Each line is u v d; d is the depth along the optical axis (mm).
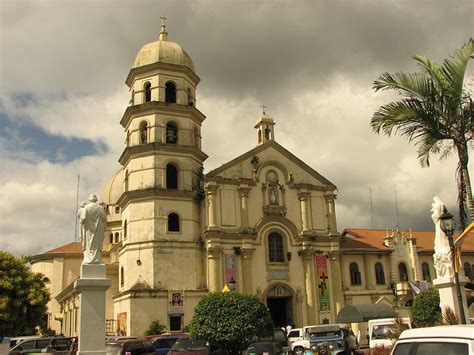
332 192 53969
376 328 30469
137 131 51594
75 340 32188
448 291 20078
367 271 56031
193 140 52438
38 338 32469
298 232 51594
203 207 50469
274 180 52500
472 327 8367
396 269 57125
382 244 58469
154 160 49969
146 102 51719
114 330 49031
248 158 52031
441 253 20531
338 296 51000
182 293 46469
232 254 48688
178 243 48375
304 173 53844
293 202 52594
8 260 48562
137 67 52750
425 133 20656
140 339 31672
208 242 48125
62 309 73562
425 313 30609
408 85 20516
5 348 31625
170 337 31953
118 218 71500
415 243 58719
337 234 52625
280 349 28359
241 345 32062
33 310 49469
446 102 20172
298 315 49375
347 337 34188
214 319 31922
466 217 20125
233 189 50594
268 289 49188
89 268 20609
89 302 20062
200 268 48844
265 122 54594
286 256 50750
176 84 52875
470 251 62781
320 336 33250
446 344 8461
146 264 47219
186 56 54500
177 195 49500
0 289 47500
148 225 48188
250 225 50188
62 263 76062
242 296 33156
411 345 9156
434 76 20375
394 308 53438
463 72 20000
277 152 53438
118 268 53500
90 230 21125
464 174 20125
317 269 51125
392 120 20609
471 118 20125
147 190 48625
